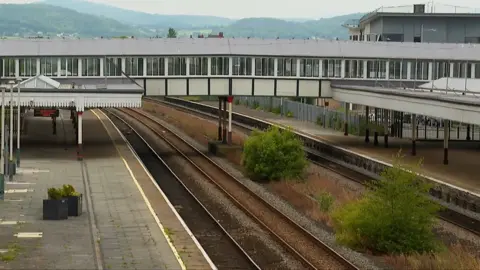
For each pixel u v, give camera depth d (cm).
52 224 2966
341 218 3150
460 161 5391
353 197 3972
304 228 3241
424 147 6334
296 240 3008
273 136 4838
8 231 2805
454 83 6206
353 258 2681
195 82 6253
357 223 2909
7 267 2242
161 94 6225
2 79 5728
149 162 5797
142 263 2353
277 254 2759
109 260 2386
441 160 5419
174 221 3162
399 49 6688
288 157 4772
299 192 4222
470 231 3278
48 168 4784
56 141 6631
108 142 6638
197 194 4284
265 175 4775
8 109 6031
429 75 6725
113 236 2789
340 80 6556
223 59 6262
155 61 6197
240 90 6325
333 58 6500
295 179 4738
